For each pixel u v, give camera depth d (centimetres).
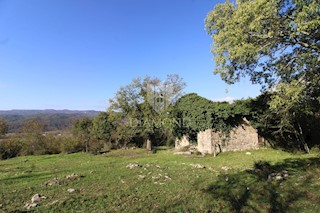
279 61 1388
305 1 939
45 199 1022
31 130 4166
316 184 1008
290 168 1481
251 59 1279
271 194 942
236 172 1448
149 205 884
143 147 4175
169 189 1106
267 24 1121
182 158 2358
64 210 861
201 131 2692
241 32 1158
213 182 1209
